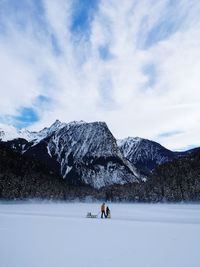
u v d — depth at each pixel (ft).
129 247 46.39
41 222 85.25
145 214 149.79
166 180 516.32
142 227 75.61
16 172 614.34
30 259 37.83
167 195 442.09
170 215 139.54
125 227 75.25
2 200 412.16
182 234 61.67
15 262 36.14
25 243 49.24
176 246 47.32
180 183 449.06
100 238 55.36
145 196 497.87
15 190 452.35
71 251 43.11
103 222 90.17
